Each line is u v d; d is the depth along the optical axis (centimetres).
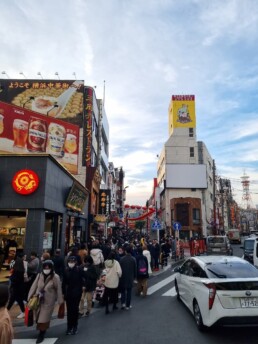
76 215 2000
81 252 1091
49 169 1328
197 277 735
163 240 2356
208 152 6838
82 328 710
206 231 5812
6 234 1530
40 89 3058
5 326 262
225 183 8894
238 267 711
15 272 825
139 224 5700
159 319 767
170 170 6162
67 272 692
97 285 970
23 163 1284
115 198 5847
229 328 687
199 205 5666
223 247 2602
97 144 3422
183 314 810
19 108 2028
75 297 678
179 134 6519
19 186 1243
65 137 2288
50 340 632
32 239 1227
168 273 1681
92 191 2722
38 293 629
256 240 1420
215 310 609
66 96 3038
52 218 1585
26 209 1261
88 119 2975
